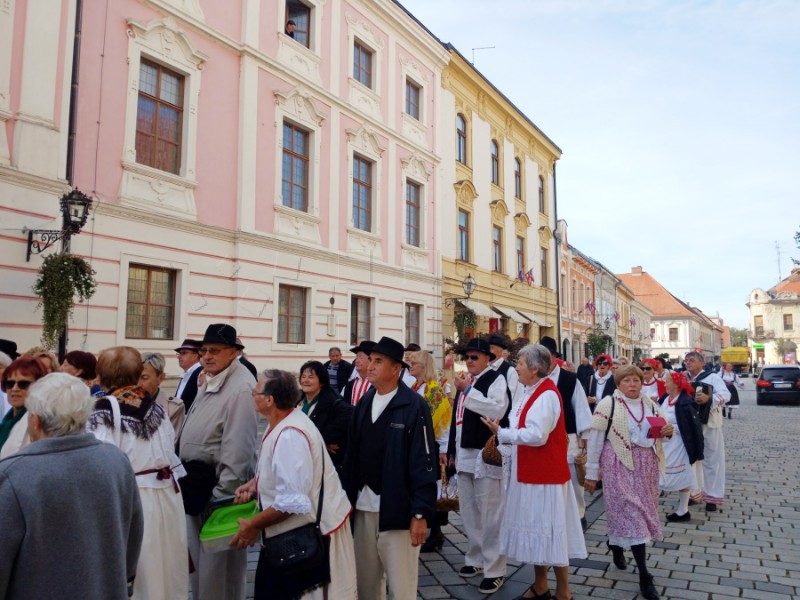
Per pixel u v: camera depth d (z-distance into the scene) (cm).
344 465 417
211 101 1338
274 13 1496
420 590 505
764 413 2325
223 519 361
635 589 505
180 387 691
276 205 1473
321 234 1622
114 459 252
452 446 588
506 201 2803
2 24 970
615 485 518
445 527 711
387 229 1886
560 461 470
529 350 479
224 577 390
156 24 1207
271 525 336
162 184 1221
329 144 1658
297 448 338
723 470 783
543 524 459
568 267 3716
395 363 411
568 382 662
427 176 2103
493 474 513
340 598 347
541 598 476
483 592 500
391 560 383
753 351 7788
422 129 2094
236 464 393
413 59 2058
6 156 966
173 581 370
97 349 1084
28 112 996
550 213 3391
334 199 1669
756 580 524
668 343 8406
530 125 3028
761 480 969
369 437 405
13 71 984
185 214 1261
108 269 1112
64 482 225
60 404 236
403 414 398
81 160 1077
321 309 1602
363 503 402
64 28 1059
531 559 457
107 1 1133
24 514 214
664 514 768
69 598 220
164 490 371
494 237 2711
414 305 2038
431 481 385
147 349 1170
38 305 962
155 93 1239
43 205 1009
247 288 1386
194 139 1291
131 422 364
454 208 2312
